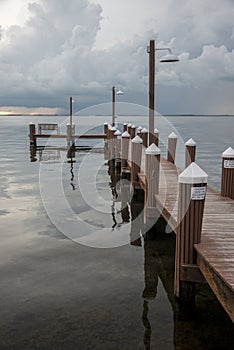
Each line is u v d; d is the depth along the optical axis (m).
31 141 23.59
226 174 6.70
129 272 5.12
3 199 9.28
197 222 4.01
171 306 4.20
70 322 3.84
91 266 5.30
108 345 3.46
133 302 4.29
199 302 4.29
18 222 7.37
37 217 7.74
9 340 3.53
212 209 5.80
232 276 3.20
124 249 6.02
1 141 27.05
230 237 4.35
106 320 3.89
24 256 5.62
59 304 4.21
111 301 4.30
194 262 4.06
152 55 9.47
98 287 4.65
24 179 12.03
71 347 3.43
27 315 3.98
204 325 3.82
